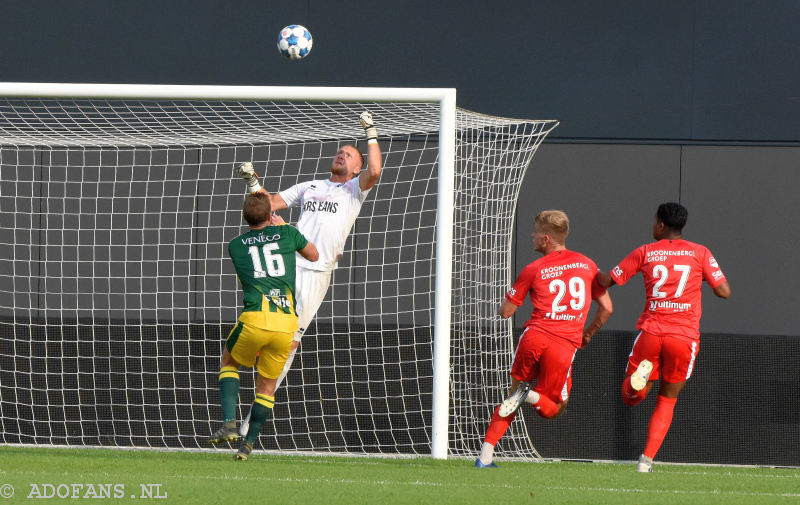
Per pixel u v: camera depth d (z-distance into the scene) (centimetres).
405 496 1522
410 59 3338
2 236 3111
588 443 2852
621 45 3300
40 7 3353
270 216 2048
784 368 2828
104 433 2898
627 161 3256
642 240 3225
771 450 2812
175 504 1414
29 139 2967
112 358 2922
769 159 3231
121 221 3130
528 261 3228
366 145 3141
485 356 2783
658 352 2089
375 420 2852
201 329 2934
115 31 3350
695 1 3294
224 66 3331
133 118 3244
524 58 3316
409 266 3125
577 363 2886
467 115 2706
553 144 3275
